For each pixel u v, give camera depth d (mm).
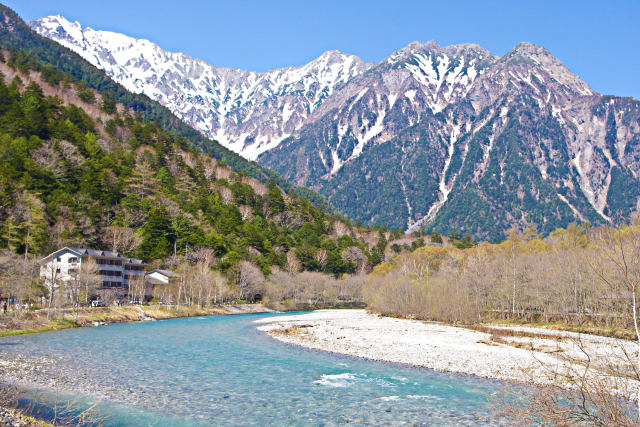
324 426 25641
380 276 159750
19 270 79000
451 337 66312
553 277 95562
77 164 146875
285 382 36250
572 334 69562
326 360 46344
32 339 55531
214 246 148250
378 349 53875
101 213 133000
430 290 109250
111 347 51469
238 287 139125
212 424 25625
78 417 25703
